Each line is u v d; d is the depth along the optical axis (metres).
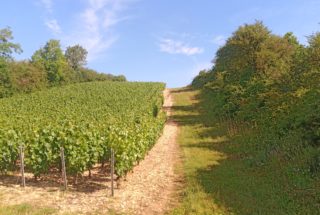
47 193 13.70
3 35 74.94
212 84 53.84
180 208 12.41
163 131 32.94
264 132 22.66
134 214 11.93
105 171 17.88
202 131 31.14
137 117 29.94
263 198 12.76
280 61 33.19
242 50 37.78
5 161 15.88
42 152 15.19
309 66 23.23
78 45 134.00
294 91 23.05
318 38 24.08
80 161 14.88
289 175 14.48
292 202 11.96
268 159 17.50
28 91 73.25
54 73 92.56
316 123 16.89
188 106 51.31
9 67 71.31
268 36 37.28
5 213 11.16
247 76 35.91
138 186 15.45
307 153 15.40
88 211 11.96
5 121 25.17
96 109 43.16
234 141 24.67
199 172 17.58
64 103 51.88
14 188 14.22
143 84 81.31
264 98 27.42
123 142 15.25
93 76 117.94
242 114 29.09
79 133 15.59
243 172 16.88
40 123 26.62
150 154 23.19
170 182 16.19
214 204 12.53
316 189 12.38
